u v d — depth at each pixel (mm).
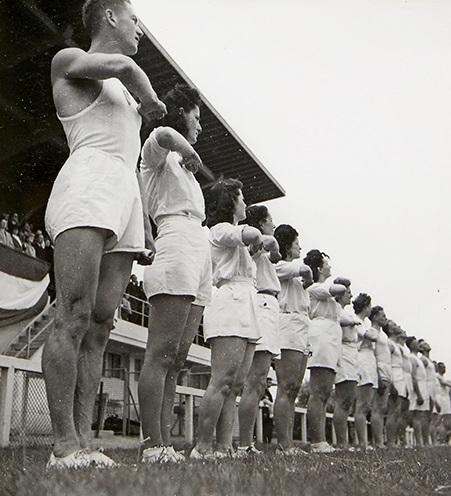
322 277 8781
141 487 1849
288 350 7094
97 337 3393
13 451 4980
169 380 4500
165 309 4145
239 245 5309
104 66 3234
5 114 13031
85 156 3285
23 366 8609
